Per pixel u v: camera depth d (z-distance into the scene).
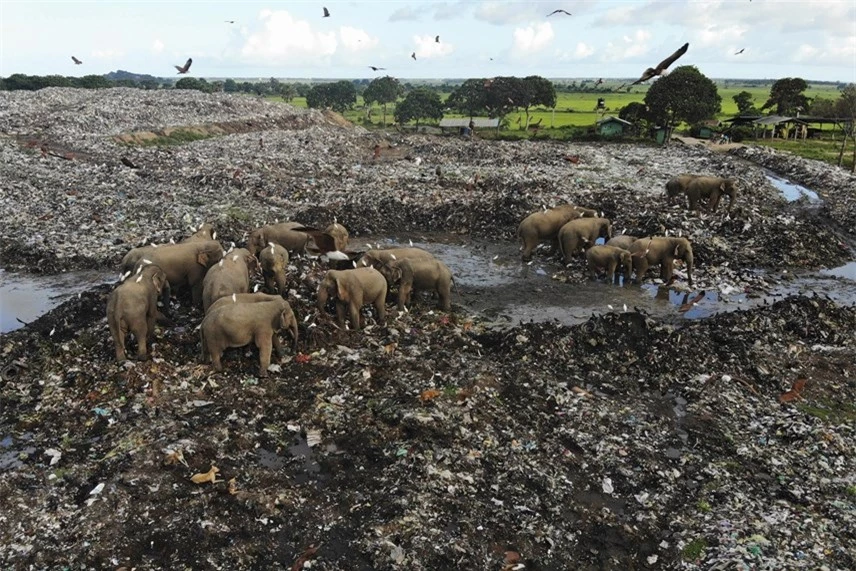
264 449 11.64
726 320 16.84
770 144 60.66
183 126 51.38
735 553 9.00
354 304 15.92
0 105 51.53
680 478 11.14
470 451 11.51
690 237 24.34
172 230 24.25
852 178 38.00
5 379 13.55
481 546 9.41
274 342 14.45
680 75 58.53
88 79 88.31
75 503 10.04
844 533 9.51
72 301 17.02
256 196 30.30
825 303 17.77
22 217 25.03
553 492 10.65
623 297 19.78
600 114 95.50
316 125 67.31
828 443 11.83
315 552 9.16
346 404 12.88
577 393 13.68
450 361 14.64
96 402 12.77
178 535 9.38
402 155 48.16
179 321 16.53
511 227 26.72
